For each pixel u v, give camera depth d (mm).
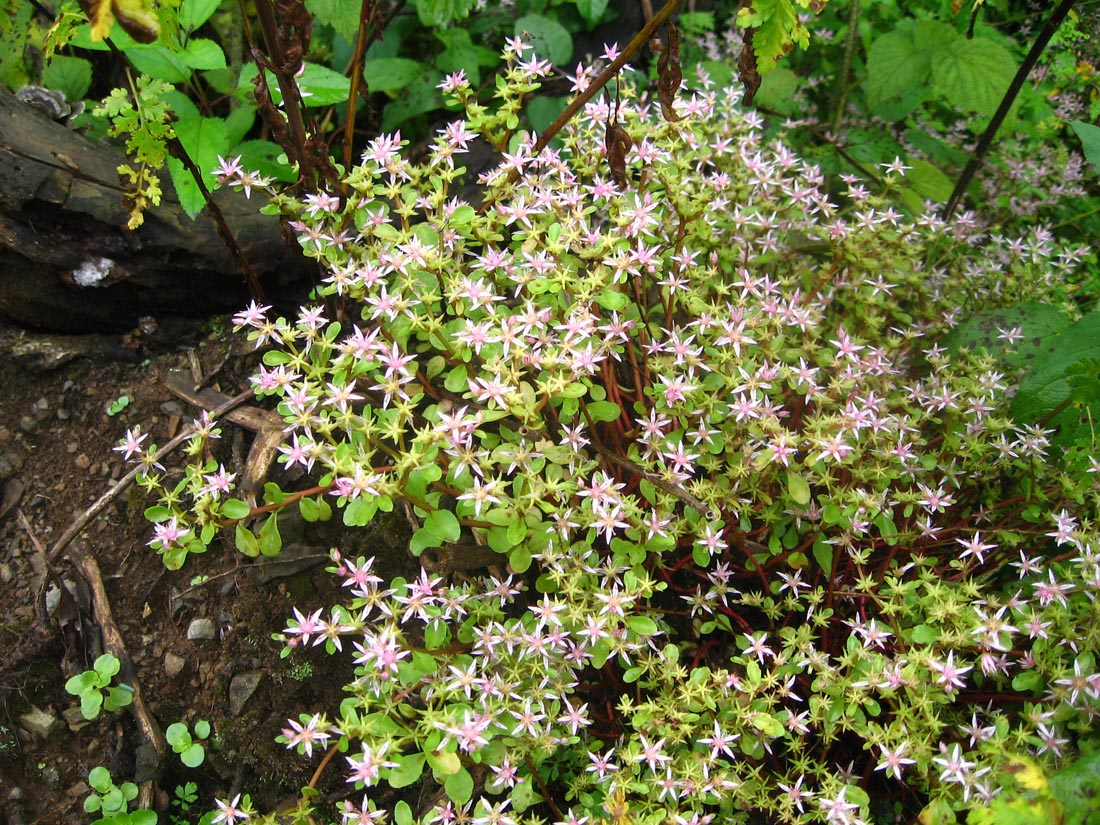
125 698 307
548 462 297
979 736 257
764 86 467
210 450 348
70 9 305
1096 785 218
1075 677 251
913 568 317
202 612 326
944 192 445
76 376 357
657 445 288
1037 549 322
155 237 345
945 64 432
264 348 366
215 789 310
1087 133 328
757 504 306
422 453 249
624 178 317
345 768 311
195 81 396
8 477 337
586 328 271
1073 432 321
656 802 263
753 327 302
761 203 375
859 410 308
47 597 320
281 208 307
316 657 321
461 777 247
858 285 363
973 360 329
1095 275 463
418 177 312
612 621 264
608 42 506
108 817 289
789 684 269
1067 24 461
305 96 343
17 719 303
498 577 322
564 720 262
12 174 324
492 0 504
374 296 280
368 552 334
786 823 277
